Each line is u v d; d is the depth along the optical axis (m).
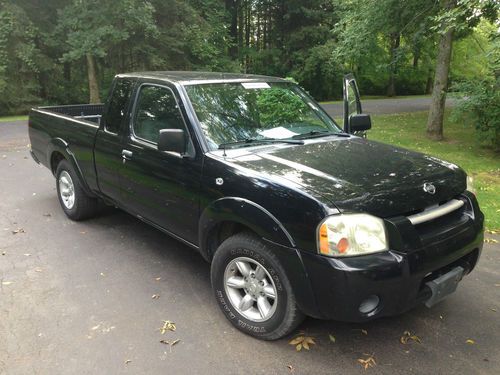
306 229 2.80
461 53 22.95
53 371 2.88
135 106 4.33
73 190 5.42
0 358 3.00
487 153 10.69
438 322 3.50
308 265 2.81
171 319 3.48
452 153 10.72
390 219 2.84
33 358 3.00
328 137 4.16
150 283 4.04
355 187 2.97
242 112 3.97
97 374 2.86
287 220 2.90
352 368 2.95
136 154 4.17
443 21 10.23
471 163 9.62
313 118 4.45
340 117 17.75
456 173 3.49
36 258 4.53
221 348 3.13
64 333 3.28
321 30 30.42
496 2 8.80
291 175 3.12
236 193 3.21
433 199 3.10
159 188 3.93
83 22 18.66
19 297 3.77
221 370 2.91
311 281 2.81
